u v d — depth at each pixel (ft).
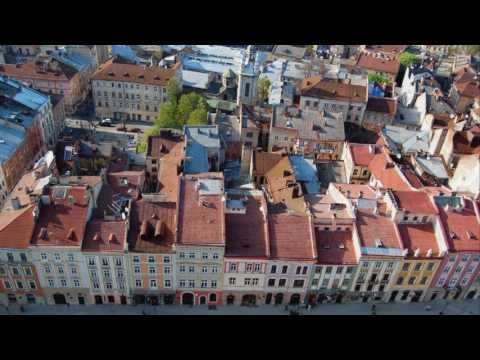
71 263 286.46
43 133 474.08
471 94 627.87
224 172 434.71
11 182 399.65
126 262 288.30
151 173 424.87
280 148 470.80
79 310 308.19
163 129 447.01
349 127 532.73
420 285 320.70
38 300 309.63
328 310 321.11
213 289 309.63
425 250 303.89
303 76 632.38
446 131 446.19
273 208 332.39
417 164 415.03
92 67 643.86
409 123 526.98
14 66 559.38
